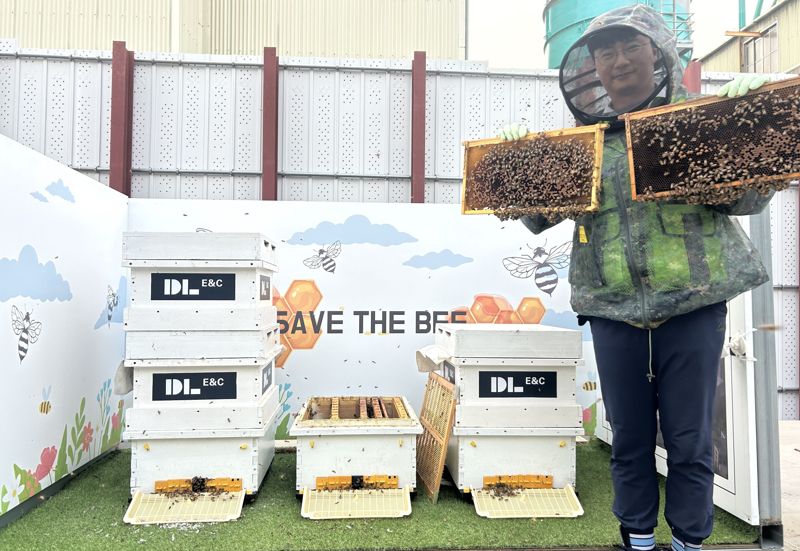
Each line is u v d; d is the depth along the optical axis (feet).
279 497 10.96
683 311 7.26
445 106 17.74
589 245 8.18
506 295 15.66
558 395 10.87
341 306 15.30
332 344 15.25
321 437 10.60
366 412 11.84
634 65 7.59
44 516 9.95
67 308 11.51
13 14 19.81
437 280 15.53
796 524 10.44
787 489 12.57
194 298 10.55
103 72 16.75
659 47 7.30
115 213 14.03
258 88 17.13
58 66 16.63
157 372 10.44
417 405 15.39
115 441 14.20
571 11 19.84
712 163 6.53
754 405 9.20
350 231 15.39
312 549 8.79
